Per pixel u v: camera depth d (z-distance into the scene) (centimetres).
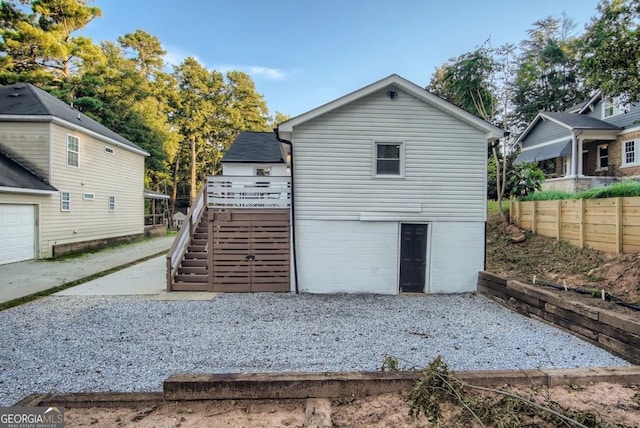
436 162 823
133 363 425
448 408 292
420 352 465
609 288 607
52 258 1201
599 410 292
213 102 3388
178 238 853
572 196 936
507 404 281
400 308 698
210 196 839
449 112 816
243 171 1486
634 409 294
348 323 595
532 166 1259
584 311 507
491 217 1184
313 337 523
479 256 839
